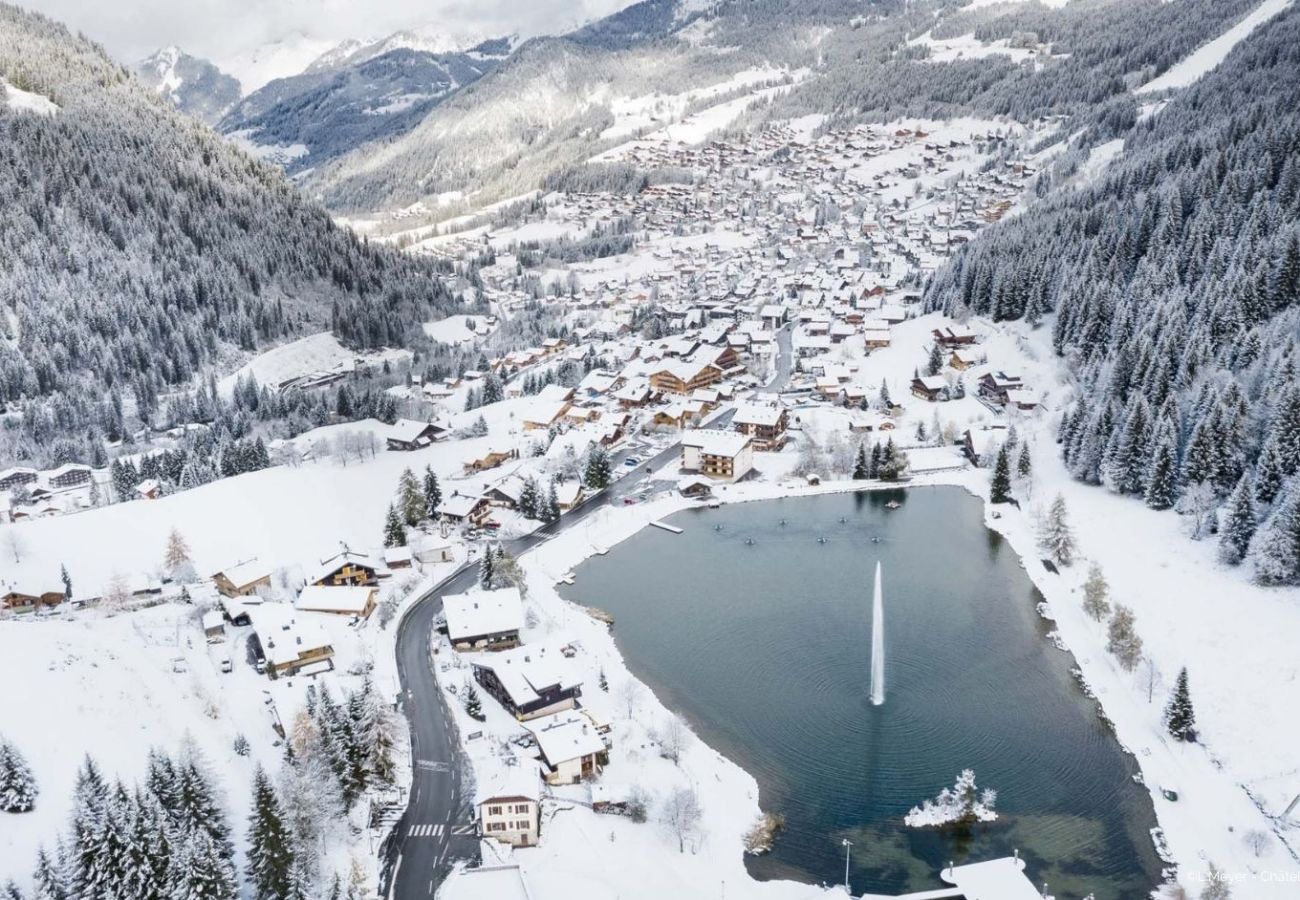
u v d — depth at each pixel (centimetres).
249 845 8831
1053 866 9238
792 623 14012
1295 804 9650
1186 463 15450
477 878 8825
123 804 7912
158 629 12975
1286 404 14175
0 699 9850
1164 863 9250
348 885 8650
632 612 14500
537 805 9538
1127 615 12694
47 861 7656
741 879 9150
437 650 13225
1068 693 12125
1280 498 13575
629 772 10656
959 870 8956
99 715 10212
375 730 10269
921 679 12481
